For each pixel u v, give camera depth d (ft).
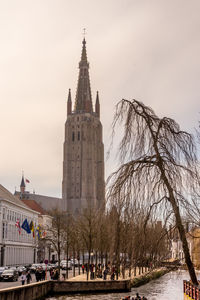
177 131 80.12
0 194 384.47
